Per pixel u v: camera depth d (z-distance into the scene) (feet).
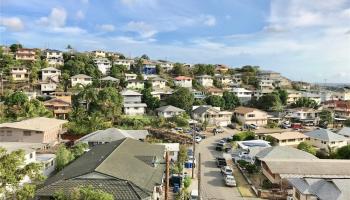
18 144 125.59
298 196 100.53
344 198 86.94
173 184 115.65
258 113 281.33
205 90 372.99
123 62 462.19
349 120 291.99
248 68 548.31
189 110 294.46
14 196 69.15
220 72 519.60
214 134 235.81
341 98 409.90
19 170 70.38
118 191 81.10
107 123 218.38
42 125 171.22
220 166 149.28
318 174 119.65
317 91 444.14
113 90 260.21
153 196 89.56
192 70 486.79
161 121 246.06
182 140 197.47
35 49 447.83
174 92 310.24
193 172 135.64
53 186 84.17
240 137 203.10
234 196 113.80
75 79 336.08
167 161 81.71
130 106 277.85
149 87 338.13
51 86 313.94
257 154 149.18
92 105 248.52
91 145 162.71
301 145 178.29
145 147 123.34
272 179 125.18
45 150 153.58
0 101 253.44
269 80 446.60
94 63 421.18
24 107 223.71
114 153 104.68
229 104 327.47
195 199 105.81
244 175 137.90
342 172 120.98
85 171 88.69
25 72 336.08
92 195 69.97
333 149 176.65
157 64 473.67
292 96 373.40
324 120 293.02
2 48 413.39
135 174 92.12
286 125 276.41
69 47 477.77
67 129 200.13
